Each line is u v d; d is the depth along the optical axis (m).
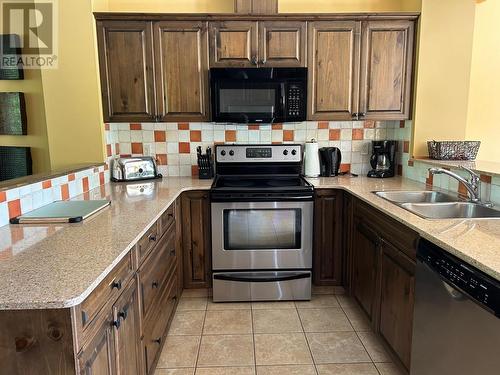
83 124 2.74
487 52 2.90
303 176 3.17
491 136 2.99
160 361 2.11
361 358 2.12
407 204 2.12
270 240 2.75
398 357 1.91
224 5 3.02
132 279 1.52
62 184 2.19
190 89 2.82
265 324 2.49
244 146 3.12
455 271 1.36
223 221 2.71
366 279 2.37
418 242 1.66
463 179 2.09
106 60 2.75
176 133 3.17
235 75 2.74
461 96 2.83
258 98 2.79
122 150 3.16
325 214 2.81
